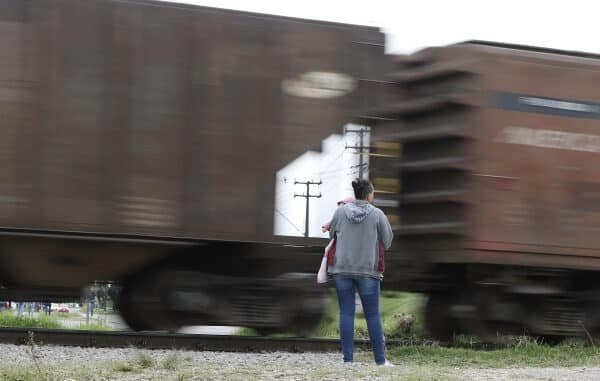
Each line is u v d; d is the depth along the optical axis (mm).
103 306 19141
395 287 19641
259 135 18188
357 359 15242
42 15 17359
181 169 17766
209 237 17812
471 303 19234
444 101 19219
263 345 17188
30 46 17297
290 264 18562
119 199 17453
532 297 19328
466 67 19000
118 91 17594
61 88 17359
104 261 18062
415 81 19984
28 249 17688
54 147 17266
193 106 17891
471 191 18766
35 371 11297
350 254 13648
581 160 19391
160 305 18234
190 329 20484
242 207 18016
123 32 17672
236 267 18641
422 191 19672
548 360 16281
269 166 18203
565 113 19375
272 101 18297
